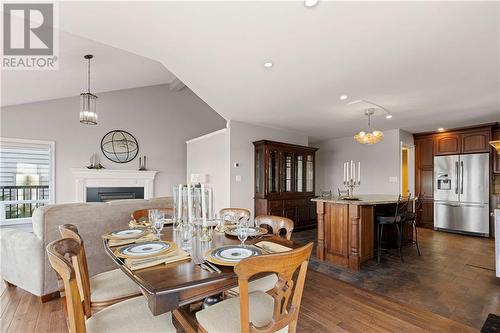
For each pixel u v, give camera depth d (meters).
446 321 2.10
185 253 1.44
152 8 1.73
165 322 1.31
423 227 5.98
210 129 7.54
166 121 6.77
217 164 5.45
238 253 1.45
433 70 2.67
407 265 3.45
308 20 1.86
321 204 3.70
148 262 1.30
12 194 4.80
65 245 1.33
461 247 4.35
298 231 5.63
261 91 3.38
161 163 6.65
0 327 2.02
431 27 1.92
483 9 1.70
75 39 3.19
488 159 5.07
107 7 1.73
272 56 2.43
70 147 5.39
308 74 2.82
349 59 2.46
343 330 1.97
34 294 2.43
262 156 5.17
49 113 5.15
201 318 1.34
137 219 2.58
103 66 4.38
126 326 1.27
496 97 3.48
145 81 5.99
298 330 1.97
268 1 1.67
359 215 3.30
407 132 5.96
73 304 1.05
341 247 3.47
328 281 2.90
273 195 5.21
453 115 4.45
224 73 2.84
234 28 1.98
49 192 5.14
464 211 5.32
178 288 1.07
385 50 2.28
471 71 2.68
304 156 6.00
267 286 1.82
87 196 5.53
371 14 1.78
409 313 2.22
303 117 4.68
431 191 5.89
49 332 1.96
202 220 1.94
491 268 3.33
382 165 5.96
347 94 3.43
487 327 2.02
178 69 2.76
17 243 2.52
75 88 5.03
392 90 3.25
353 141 6.62
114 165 5.94
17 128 4.82
